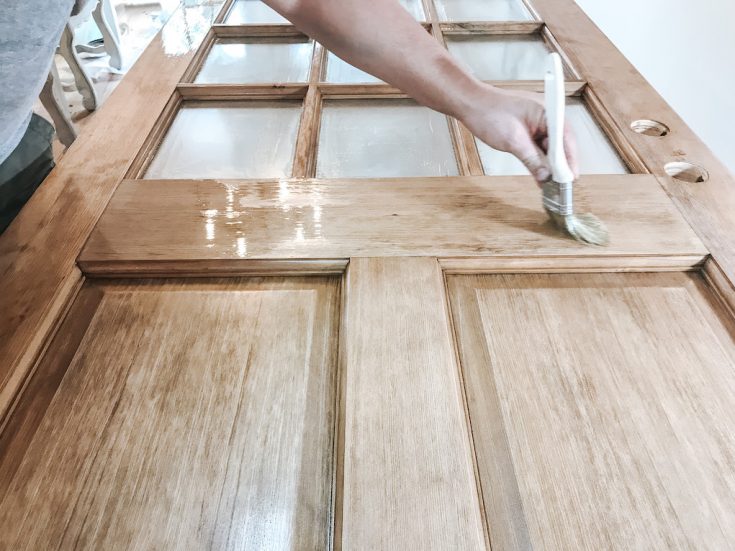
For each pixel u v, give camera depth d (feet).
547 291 1.47
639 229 1.57
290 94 2.37
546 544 0.99
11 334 1.32
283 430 1.18
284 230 1.59
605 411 1.19
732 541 0.99
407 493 1.04
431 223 1.61
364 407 1.18
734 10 4.55
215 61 2.70
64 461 1.13
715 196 1.69
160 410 1.21
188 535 1.02
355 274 1.46
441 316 1.36
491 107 1.57
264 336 1.37
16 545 1.01
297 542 1.02
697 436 1.14
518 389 1.23
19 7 1.28
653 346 1.32
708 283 1.48
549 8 3.02
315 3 1.58
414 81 1.64
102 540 1.02
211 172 1.98
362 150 2.11
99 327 1.39
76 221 1.64
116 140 1.99
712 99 4.97
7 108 1.50
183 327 1.39
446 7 3.26
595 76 2.35
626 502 1.04
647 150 1.89
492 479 1.08
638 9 5.52
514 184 1.76
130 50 8.30
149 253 1.52
